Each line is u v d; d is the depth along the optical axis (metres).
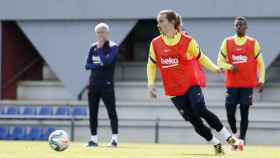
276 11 52.62
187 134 51.94
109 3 54.94
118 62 59.84
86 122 53.12
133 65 59.69
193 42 26.58
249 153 29.23
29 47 60.50
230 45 36.00
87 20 55.53
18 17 56.22
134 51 64.00
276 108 51.78
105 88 36.84
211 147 38.16
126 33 54.84
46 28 56.16
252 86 36.03
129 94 56.22
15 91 58.88
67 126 53.56
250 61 35.91
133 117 53.38
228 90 36.34
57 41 56.03
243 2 53.03
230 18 53.28
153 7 54.22
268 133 51.06
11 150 30.23
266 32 52.91
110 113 37.16
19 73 59.34
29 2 56.09
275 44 52.81
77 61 55.72
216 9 53.28
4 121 54.94
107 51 36.69
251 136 51.34
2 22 57.19
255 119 51.97
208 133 27.39
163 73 26.97
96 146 36.59
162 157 25.17
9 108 54.47
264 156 27.00
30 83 58.69
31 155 25.73
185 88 26.67
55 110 53.88
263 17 52.84
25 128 52.97
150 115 53.22
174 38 26.59
